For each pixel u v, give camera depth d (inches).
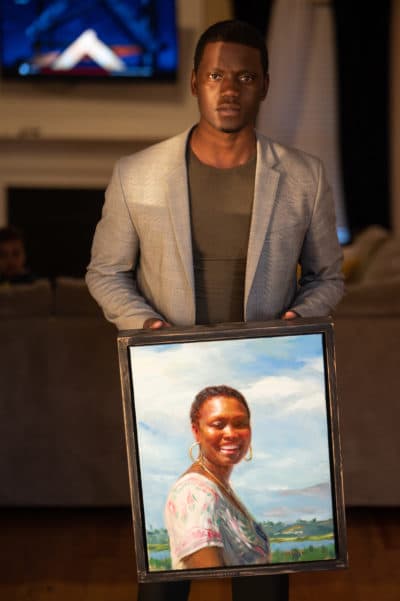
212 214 67.4
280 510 62.9
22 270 182.4
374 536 116.3
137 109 291.6
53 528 120.4
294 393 62.4
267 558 63.1
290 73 300.8
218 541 62.7
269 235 67.4
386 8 293.9
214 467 62.8
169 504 62.7
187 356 62.0
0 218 295.1
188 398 62.3
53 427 121.4
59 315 120.6
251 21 292.2
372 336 118.2
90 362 120.0
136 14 283.6
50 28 283.9
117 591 99.1
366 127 300.5
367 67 297.7
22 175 293.9
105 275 71.2
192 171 67.6
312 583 101.3
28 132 290.4
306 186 68.9
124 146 294.0
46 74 286.0
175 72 286.7
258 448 62.6
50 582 101.9
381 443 120.2
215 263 68.1
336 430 62.4
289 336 62.0
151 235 68.2
